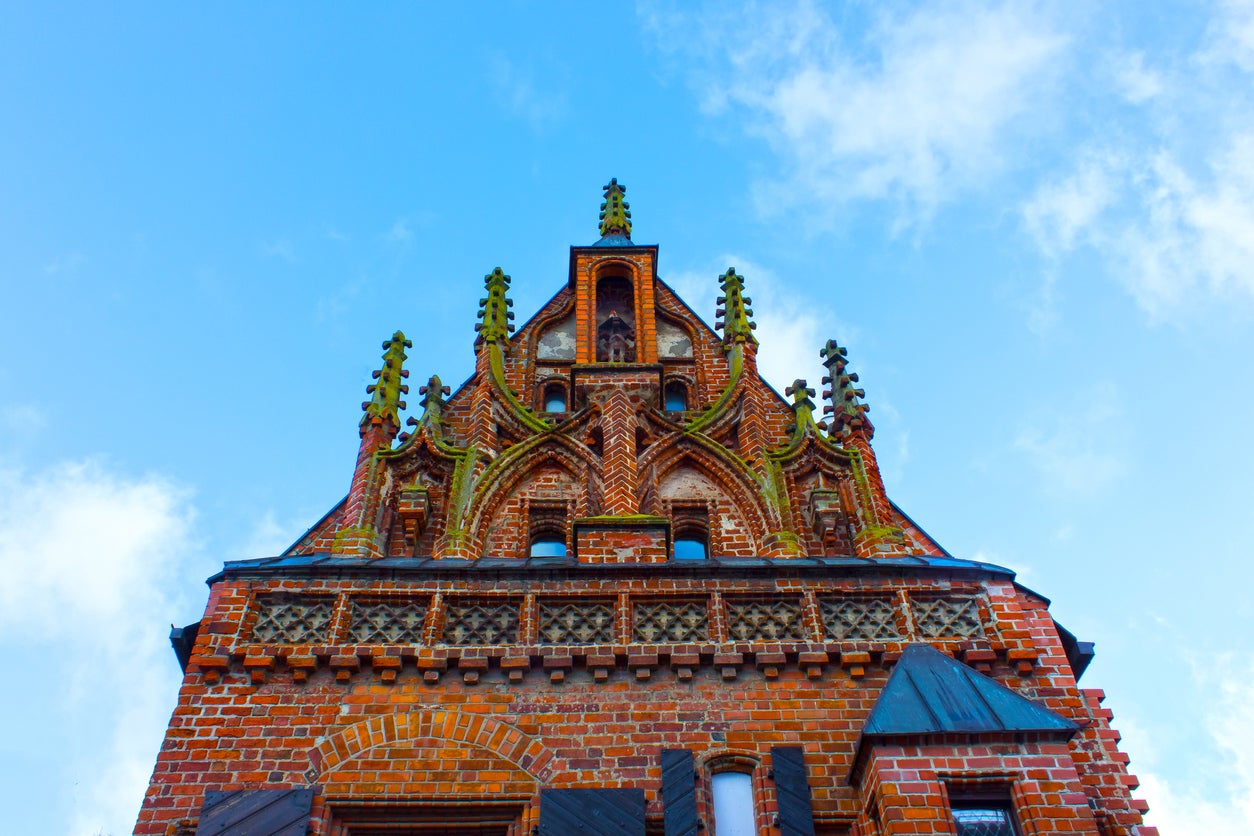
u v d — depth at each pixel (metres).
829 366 24.38
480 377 23.61
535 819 15.17
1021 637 17.44
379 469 21.14
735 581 18.03
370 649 16.75
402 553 20.12
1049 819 14.16
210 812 14.85
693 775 15.53
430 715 16.22
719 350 25.45
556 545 21.20
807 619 17.59
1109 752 16.31
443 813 15.34
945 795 14.46
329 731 15.97
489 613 17.53
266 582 17.67
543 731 16.08
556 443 22.28
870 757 14.95
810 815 15.17
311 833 14.91
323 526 21.00
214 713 16.09
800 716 16.41
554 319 26.28
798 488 21.70
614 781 15.57
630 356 25.19
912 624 17.59
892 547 19.95
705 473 22.16
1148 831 15.38
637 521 19.17
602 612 17.64
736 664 16.92
